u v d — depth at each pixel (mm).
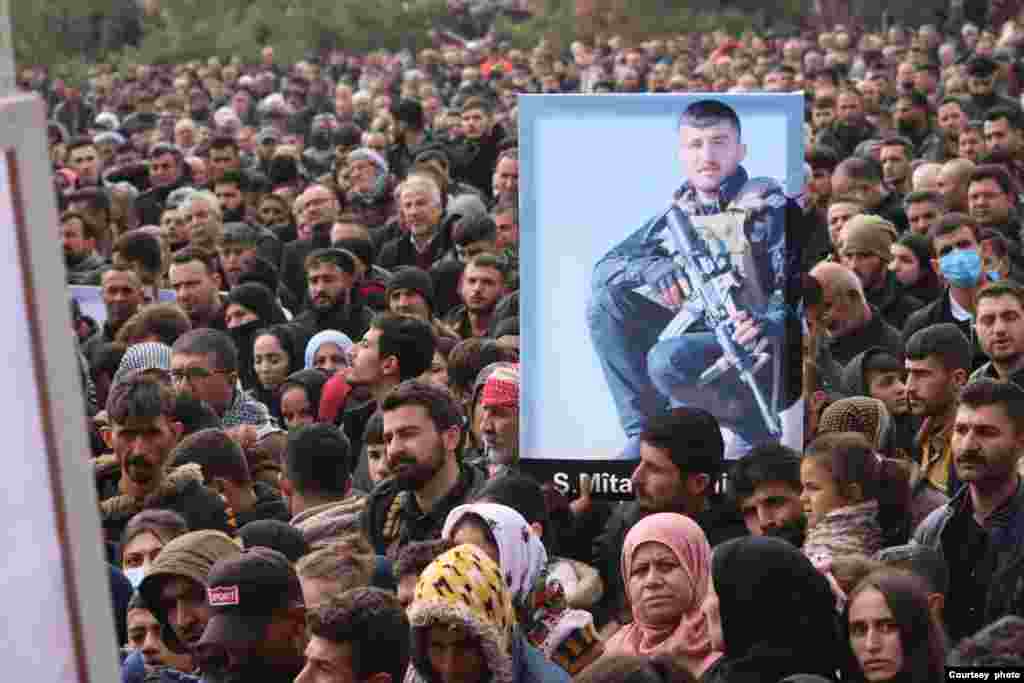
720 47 90938
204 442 17031
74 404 4734
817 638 10742
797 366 14555
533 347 14766
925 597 10805
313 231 35500
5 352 4598
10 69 4727
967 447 13922
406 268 24969
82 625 4766
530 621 13203
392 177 39906
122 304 27375
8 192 4617
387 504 16141
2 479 4566
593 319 14680
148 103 72875
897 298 24922
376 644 10539
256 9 109875
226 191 40812
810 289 21234
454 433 15773
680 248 14539
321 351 24453
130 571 14742
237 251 32125
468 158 44406
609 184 14555
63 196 39969
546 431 14828
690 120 14414
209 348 21250
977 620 13984
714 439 14242
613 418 14758
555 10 113875
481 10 116625
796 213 14414
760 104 14344
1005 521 13984
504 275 24719
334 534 15750
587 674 10016
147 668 12484
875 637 10641
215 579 11016
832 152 34562
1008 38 79938
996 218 28594
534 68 87750
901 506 14492
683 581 12500
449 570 10844
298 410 21922
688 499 14242
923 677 10664
